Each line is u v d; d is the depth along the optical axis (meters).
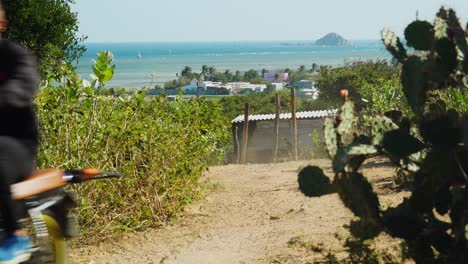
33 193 4.64
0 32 5.13
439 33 3.67
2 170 4.52
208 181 11.19
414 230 3.80
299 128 30.42
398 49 3.88
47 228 4.74
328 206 8.80
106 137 7.85
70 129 7.55
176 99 9.93
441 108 4.32
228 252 6.74
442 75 3.65
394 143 3.72
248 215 8.70
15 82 4.73
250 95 48.41
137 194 8.06
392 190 9.13
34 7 18.94
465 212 3.51
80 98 8.05
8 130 4.73
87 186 7.46
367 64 36.34
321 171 3.83
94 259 6.58
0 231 4.52
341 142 3.73
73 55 19.72
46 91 7.43
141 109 8.59
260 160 29.48
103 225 7.53
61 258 4.80
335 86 36.75
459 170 3.68
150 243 7.23
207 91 116.06
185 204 8.84
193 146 9.55
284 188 10.66
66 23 19.53
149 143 8.27
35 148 4.91
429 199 3.77
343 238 6.64
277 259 6.25
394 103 13.16
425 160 3.70
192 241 7.26
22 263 4.54
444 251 3.78
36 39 19.17
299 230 7.37
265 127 30.91
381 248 5.83
